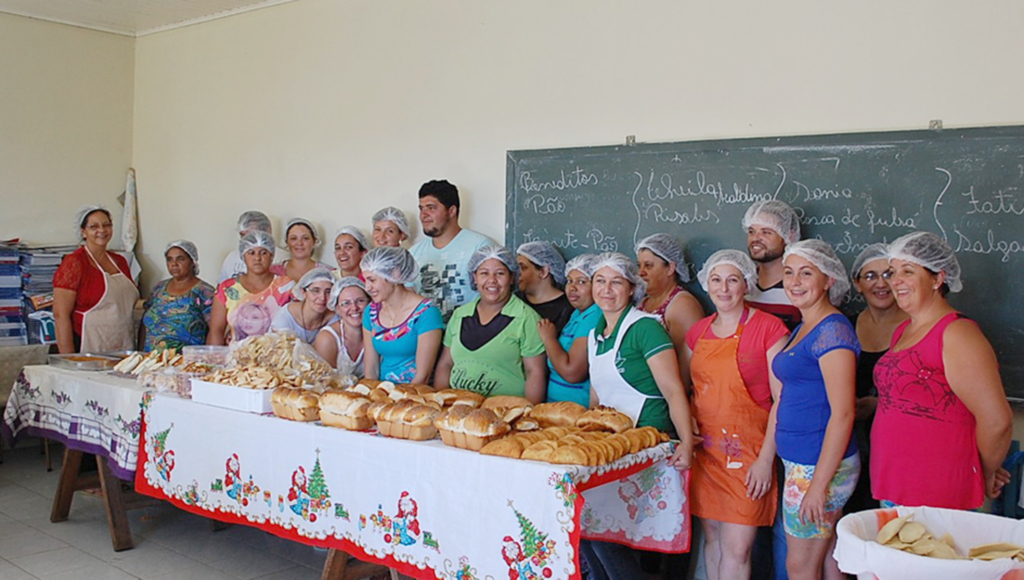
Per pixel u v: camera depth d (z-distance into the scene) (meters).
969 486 2.28
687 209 3.45
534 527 2.22
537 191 3.89
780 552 2.97
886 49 3.06
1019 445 2.83
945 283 2.43
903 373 2.35
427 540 2.46
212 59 5.58
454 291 3.93
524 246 3.54
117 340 5.04
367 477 2.62
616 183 3.64
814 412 2.51
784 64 3.26
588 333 3.15
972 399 2.23
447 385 3.45
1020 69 2.84
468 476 2.37
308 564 3.64
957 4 2.94
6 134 5.59
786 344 2.61
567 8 3.86
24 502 4.45
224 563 3.63
